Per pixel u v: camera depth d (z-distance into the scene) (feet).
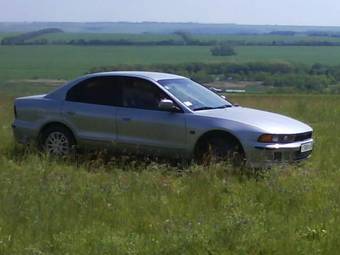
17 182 26.25
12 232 20.16
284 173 27.99
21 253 18.48
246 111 32.63
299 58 400.88
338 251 18.81
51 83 215.31
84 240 19.49
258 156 29.25
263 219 21.66
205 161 29.68
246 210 23.02
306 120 57.21
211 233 19.53
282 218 22.04
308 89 202.08
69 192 24.64
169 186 26.35
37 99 35.17
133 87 32.81
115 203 23.49
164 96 31.91
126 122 32.17
